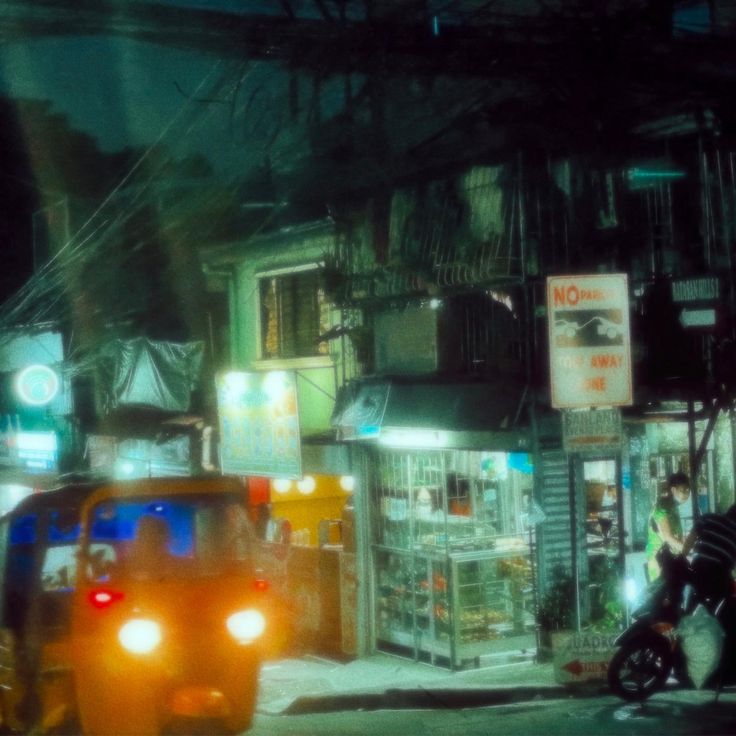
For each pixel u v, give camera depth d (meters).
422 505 14.41
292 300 17.56
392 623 14.99
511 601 13.95
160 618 8.62
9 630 9.59
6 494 26.34
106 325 21.03
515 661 13.78
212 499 9.47
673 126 12.62
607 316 11.33
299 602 16.66
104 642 8.52
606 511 13.78
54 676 9.01
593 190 12.95
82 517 8.90
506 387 12.90
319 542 16.55
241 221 18.03
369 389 14.68
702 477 14.20
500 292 13.41
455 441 13.16
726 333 12.21
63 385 22.58
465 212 13.70
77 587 8.73
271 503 17.69
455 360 14.15
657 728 8.82
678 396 12.52
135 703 8.52
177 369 18.86
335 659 15.60
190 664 8.70
